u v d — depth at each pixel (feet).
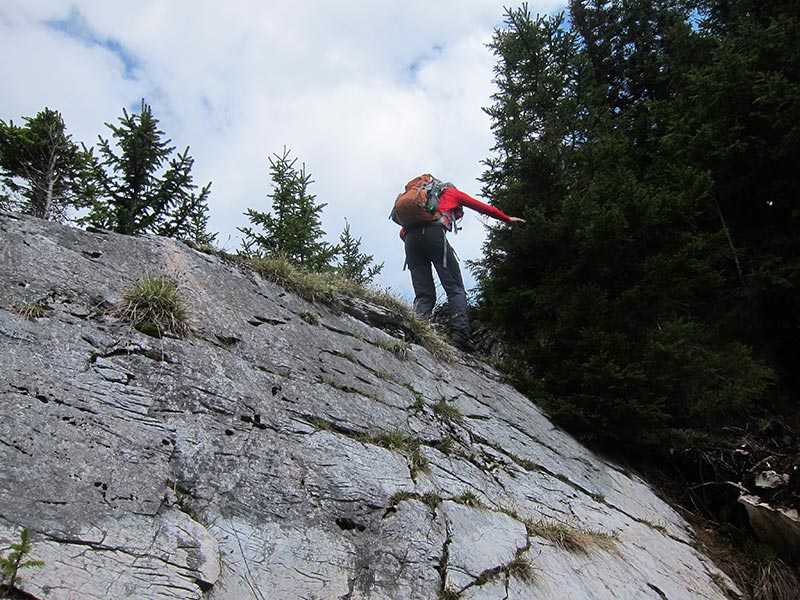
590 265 23.77
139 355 11.91
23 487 8.18
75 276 13.08
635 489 19.90
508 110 31.58
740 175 26.78
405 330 21.33
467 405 18.90
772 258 23.81
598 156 28.35
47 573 7.25
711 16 35.40
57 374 10.41
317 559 9.82
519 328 27.89
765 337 25.20
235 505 10.03
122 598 7.50
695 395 21.27
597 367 20.74
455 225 24.44
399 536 11.06
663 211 23.30
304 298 18.75
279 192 29.89
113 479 9.12
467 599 10.41
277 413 12.71
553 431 20.65
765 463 19.61
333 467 11.99
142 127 26.86
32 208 26.63
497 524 13.23
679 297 22.85
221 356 13.32
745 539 18.97
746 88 25.21
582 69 35.12
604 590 12.94
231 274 17.08
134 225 27.35
